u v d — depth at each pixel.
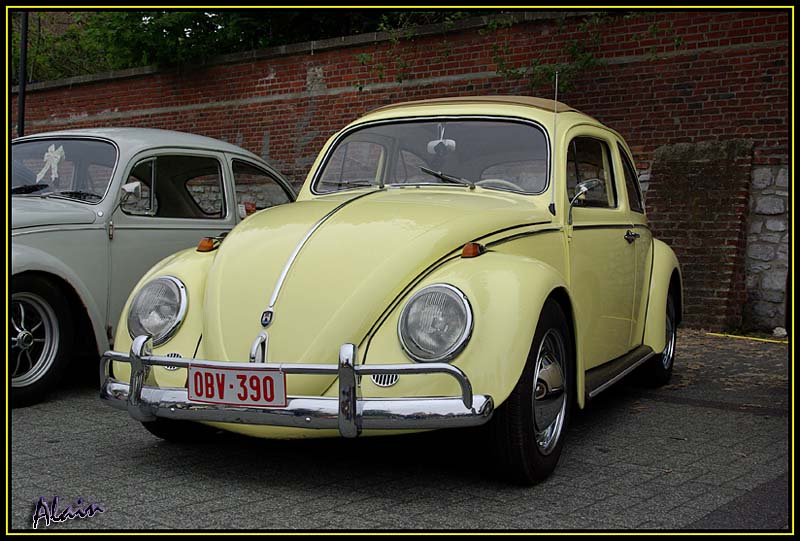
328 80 11.35
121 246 5.34
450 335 3.10
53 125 14.26
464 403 2.99
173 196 5.77
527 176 4.28
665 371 5.77
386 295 3.30
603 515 3.13
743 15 8.38
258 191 6.42
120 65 14.13
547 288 3.36
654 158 8.84
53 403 4.96
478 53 10.09
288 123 11.74
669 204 8.55
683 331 8.18
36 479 3.48
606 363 4.69
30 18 18.23
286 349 3.27
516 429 3.28
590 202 4.70
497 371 3.10
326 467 3.70
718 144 8.49
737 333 8.13
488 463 3.39
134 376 3.39
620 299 4.86
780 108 8.21
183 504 3.17
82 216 5.13
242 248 3.69
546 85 9.53
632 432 4.51
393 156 4.60
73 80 13.83
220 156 6.14
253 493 3.31
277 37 13.41
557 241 4.03
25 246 4.79
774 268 8.18
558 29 9.46
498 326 3.15
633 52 9.00
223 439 4.18
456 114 4.58
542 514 3.12
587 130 4.76
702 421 4.79
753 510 3.22
